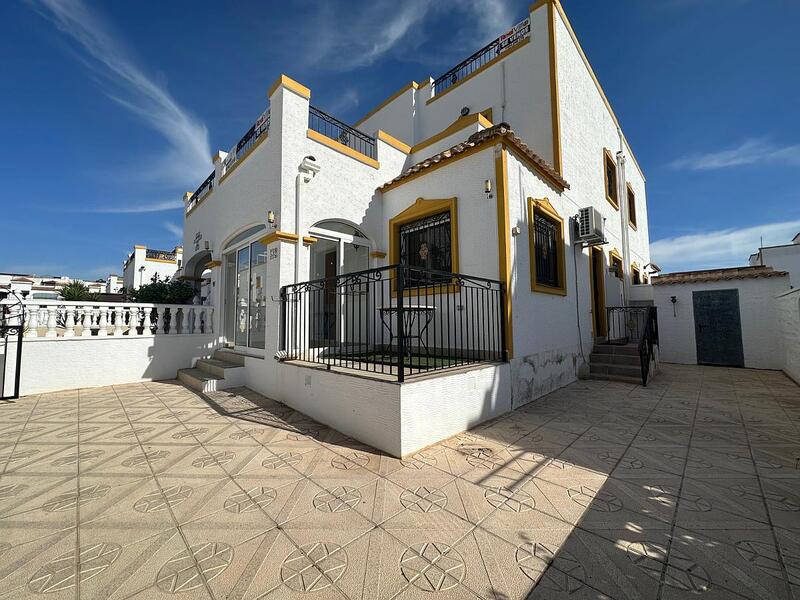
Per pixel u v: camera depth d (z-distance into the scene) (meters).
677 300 10.04
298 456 3.27
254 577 1.72
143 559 1.86
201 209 9.76
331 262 6.66
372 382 3.55
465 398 4.03
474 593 1.60
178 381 7.03
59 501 2.48
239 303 7.37
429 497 2.50
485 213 5.38
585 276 7.81
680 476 2.80
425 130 9.87
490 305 5.09
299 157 5.93
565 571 1.74
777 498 2.45
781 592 1.59
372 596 1.59
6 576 1.73
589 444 3.55
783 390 6.07
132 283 22.69
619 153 11.26
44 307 6.15
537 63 7.48
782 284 8.60
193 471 2.96
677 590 1.60
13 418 4.52
